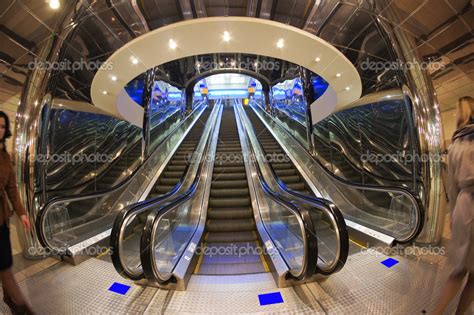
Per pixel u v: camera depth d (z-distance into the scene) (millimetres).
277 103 10953
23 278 2141
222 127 9336
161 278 1932
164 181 4945
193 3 2689
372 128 4145
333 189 4055
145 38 2986
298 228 2508
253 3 2697
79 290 1979
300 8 2729
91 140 4270
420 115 2752
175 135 7344
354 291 1884
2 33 2303
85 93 3523
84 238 2803
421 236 2639
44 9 2404
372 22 2729
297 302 1804
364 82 3514
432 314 1422
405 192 2697
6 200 1549
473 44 2193
